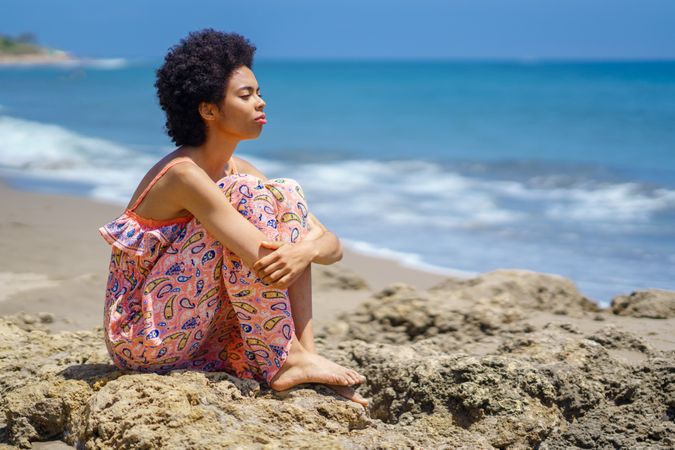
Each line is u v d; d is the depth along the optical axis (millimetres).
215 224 3209
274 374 3344
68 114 27625
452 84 48156
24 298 6363
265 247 3209
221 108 3355
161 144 20328
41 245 8414
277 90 45094
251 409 3082
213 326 3463
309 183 14672
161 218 3316
